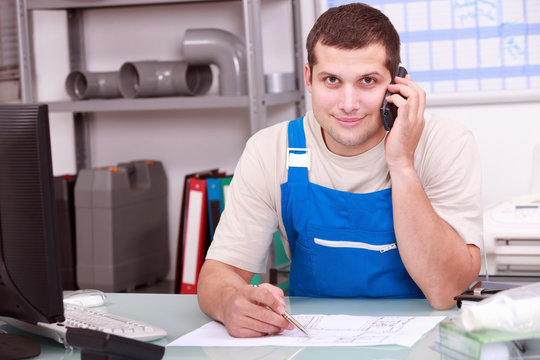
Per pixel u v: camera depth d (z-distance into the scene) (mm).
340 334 1104
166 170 2979
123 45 2971
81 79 2814
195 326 1236
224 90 2549
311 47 1277
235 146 2904
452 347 884
